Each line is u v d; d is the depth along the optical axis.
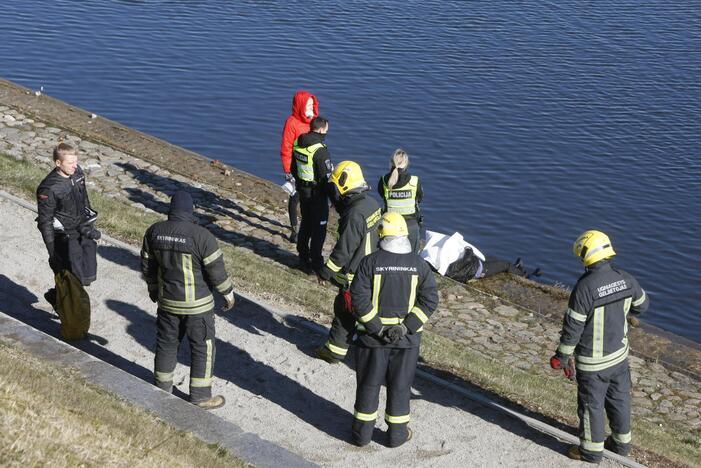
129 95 60.25
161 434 13.55
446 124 58.22
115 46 69.00
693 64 71.88
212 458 13.22
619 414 15.86
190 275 15.54
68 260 18.64
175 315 15.78
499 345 22.42
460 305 24.47
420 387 17.78
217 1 82.81
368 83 63.97
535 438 16.47
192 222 15.65
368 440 15.68
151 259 15.68
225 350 18.50
